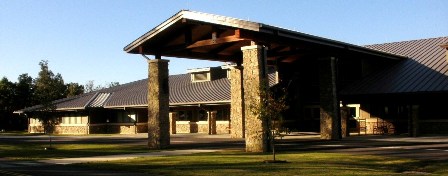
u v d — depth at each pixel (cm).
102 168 1488
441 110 2817
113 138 3478
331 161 1511
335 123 2644
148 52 2423
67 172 1400
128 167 1490
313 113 3447
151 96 2403
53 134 4678
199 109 3966
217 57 2816
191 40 2345
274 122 1595
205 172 1319
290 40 2292
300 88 3434
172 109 4131
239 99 2995
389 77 3039
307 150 1959
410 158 1547
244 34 2070
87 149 2359
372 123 3184
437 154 1661
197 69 4259
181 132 4066
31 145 2812
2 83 6606
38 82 2858
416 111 2670
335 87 2692
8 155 2086
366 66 3238
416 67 3077
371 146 2055
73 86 7750
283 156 1714
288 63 3275
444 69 2905
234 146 2305
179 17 2258
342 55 2827
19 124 6638
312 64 3338
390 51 3541
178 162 1594
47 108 2745
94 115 4647
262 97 1634
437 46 3378
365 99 3072
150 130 2394
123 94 4672
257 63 2033
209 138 3034
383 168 1342
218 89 3888
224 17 2089
